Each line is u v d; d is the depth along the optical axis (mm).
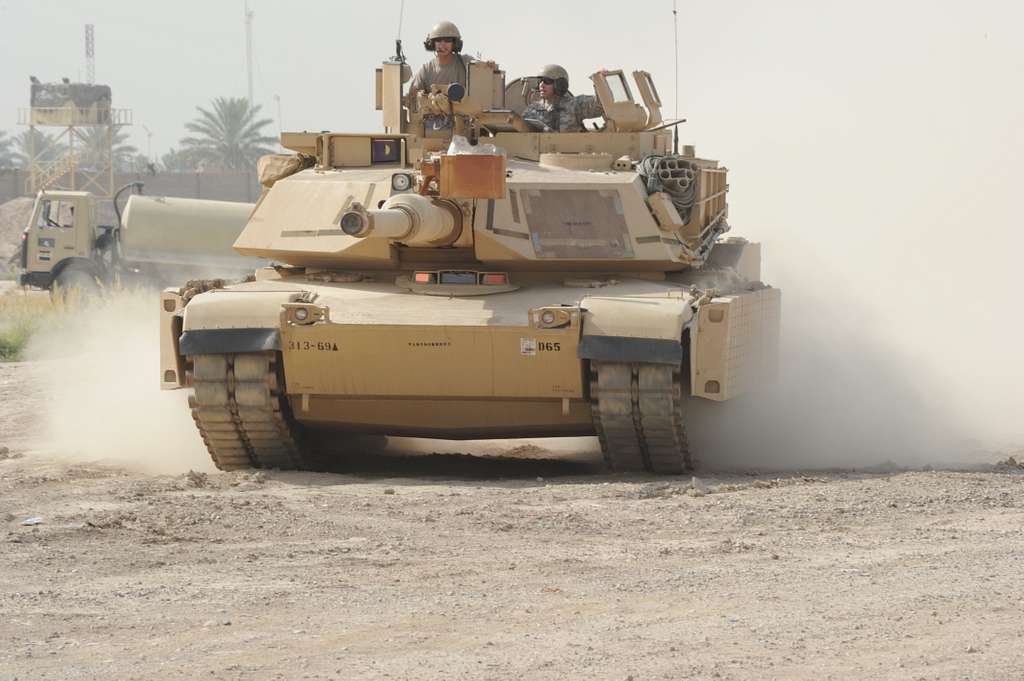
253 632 18141
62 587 20609
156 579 21172
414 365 31797
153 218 98062
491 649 17359
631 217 35875
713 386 32406
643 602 19797
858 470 33812
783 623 18516
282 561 22516
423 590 20531
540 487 30500
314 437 36562
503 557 22859
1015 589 20234
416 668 16484
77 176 191375
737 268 42094
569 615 19062
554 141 39531
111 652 17156
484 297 34156
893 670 16281
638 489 29625
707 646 17422
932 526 25391
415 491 29859
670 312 31109
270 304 32156
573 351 31219
